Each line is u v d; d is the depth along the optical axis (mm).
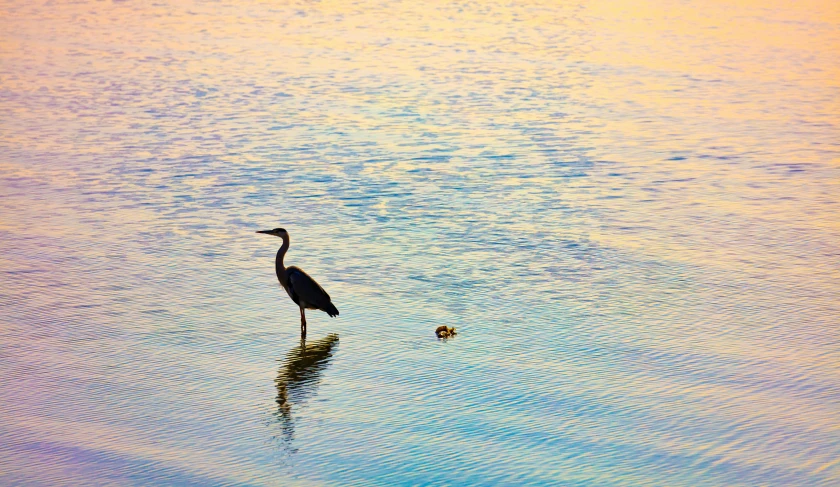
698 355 19844
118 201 30625
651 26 70125
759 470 15547
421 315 22047
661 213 29922
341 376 19000
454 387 18484
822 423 17000
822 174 34500
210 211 29797
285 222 28859
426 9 77375
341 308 22438
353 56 58344
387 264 25359
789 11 76750
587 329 21219
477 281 24156
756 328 21203
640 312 22172
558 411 17516
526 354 19953
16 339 20453
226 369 19281
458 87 50219
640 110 45188
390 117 43500
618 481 15242
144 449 16203
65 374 18906
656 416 17312
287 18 72250
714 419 17188
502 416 17359
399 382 18719
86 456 15938
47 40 62281
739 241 27250
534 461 15859
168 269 24812
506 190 32469
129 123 41438
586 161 36281
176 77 51594
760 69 55125
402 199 31344
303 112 44188
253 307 22500
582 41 64250
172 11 75062
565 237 27609
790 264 25344
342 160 36125
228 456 16031
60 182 32531
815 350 20031
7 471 15430
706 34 66812
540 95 48562
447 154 37219
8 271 24359
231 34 65500
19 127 40219
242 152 37062
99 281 23891
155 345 20328
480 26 69812
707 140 39500
